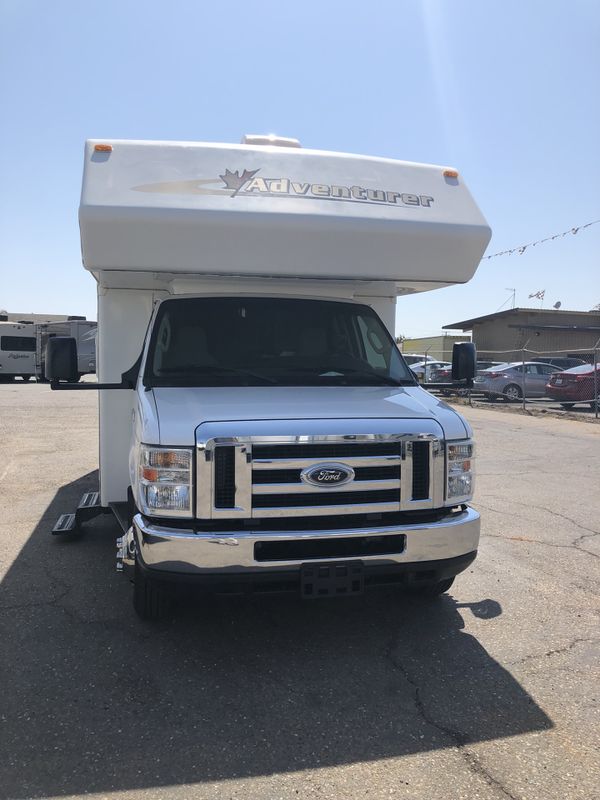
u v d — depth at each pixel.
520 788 2.68
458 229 4.54
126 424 5.27
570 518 6.83
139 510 3.59
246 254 4.23
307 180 4.41
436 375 24.33
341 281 4.82
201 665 3.67
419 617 4.36
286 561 3.40
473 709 3.26
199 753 2.88
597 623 4.28
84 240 4.07
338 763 2.83
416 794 2.64
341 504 3.51
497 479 8.82
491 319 34.53
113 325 5.20
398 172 4.68
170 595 3.79
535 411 17.91
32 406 17.42
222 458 3.41
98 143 4.26
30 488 7.95
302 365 4.50
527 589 4.87
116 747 2.91
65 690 3.38
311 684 3.49
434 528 3.60
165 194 4.13
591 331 32.56
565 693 3.42
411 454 3.62
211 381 4.21
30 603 4.48
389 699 3.35
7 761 2.79
